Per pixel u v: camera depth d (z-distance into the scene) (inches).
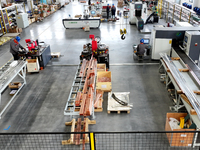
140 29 579.5
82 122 238.8
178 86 254.1
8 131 234.7
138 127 232.2
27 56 359.9
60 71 366.6
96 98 267.0
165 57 330.3
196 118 205.2
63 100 287.1
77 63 394.3
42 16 772.6
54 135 226.2
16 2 1036.5
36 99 291.3
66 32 597.3
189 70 282.5
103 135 221.0
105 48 353.7
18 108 273.7
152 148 201.5
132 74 347.6
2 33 575.5
